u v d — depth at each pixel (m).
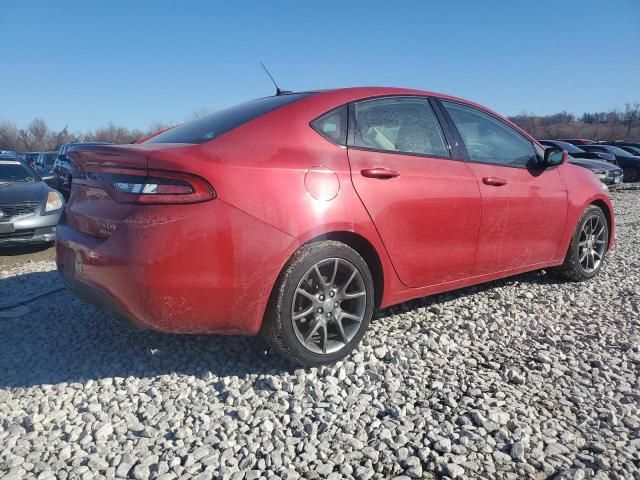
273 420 2.54
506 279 4.85
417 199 3.29
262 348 3.31
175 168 2.59
